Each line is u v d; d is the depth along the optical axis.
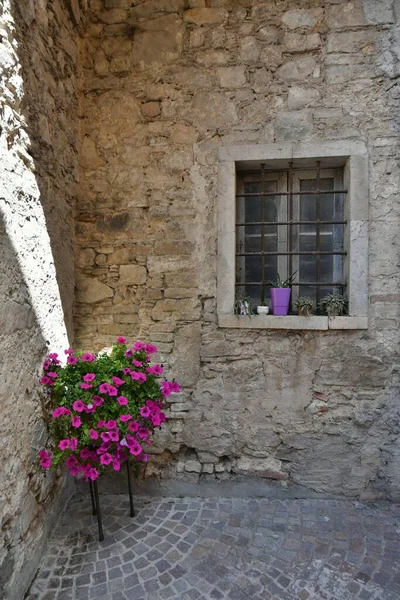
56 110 2.29
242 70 2.46
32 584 1.80
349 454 2.46
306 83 2.41
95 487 2.07
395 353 2.40
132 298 2.62
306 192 2.53
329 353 2.46
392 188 2.36
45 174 2.13
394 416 2.41
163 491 2.58
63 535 2.14
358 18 2.36
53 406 2.06
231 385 2.54
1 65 1.64
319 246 2.52
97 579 1.82
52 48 2.22
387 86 2.35
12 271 1.70
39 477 1.95
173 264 2.57
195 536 2.12
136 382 2.07
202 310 2.56
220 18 2.47
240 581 1.80
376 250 2.39
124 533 2.15
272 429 2.52
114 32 2.58
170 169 2.56
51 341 2.17
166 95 2.54
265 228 2.68
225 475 2.56
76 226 2.64
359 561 1.92
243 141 2.48
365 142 2.37
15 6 1.79
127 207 2.61
